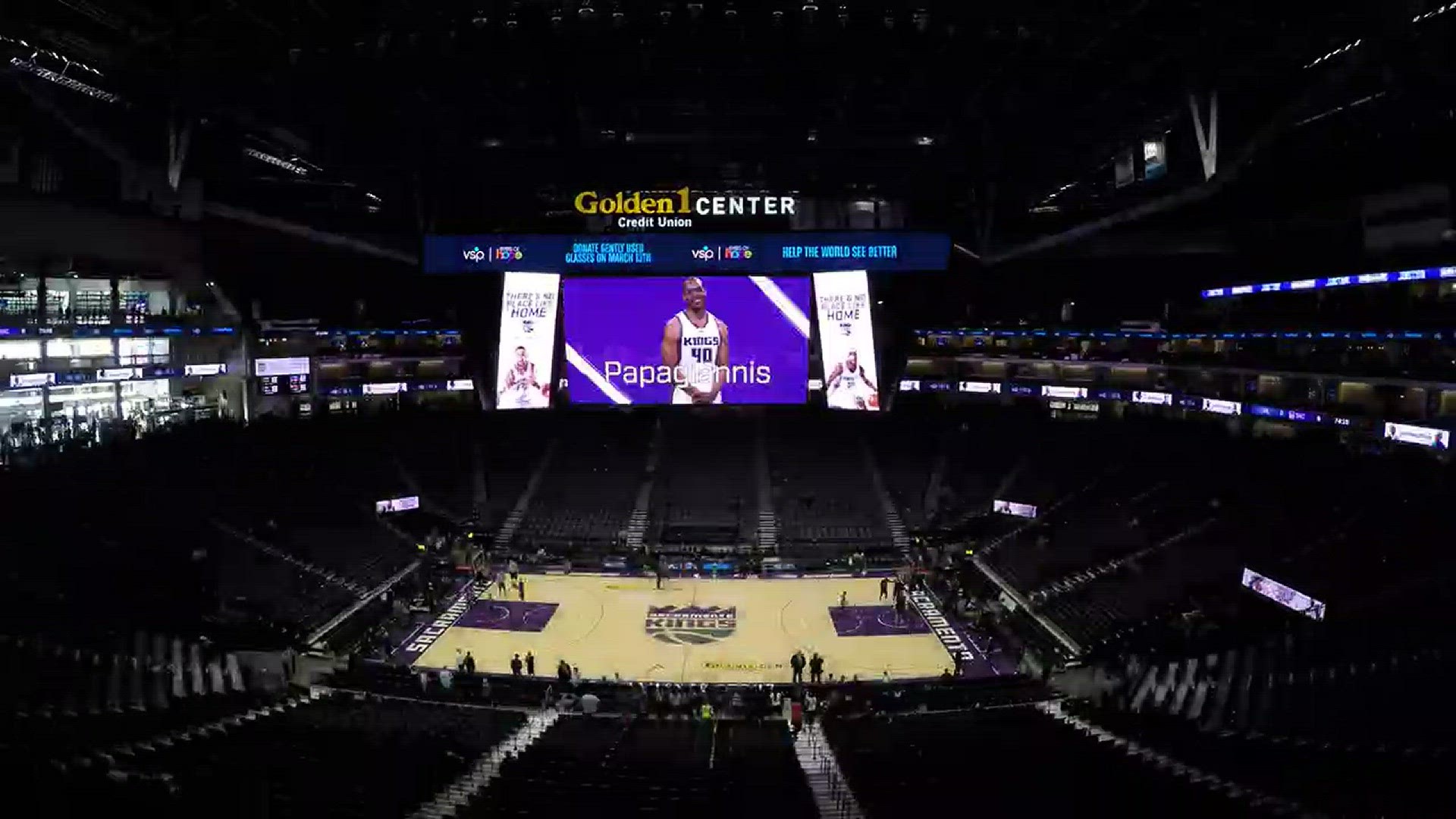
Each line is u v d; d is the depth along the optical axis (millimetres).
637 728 28703
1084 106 42281
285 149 49531
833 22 32031
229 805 16594
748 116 43438
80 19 32938
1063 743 23672
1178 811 17828
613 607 43656
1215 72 37375
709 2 31844
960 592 44281
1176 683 30031
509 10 32406
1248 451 47156
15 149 45094
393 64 36375
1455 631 26312
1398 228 44781
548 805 19250
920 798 19844
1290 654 28719
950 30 33688
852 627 40844
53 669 24875
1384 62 35656
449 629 40562
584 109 42344
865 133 46094
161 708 24469
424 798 20234
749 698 32062
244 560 40750
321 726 24578
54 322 46875
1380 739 21672
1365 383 41844
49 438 46688
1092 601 39625
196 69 37250
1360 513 36938
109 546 35906
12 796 14914
